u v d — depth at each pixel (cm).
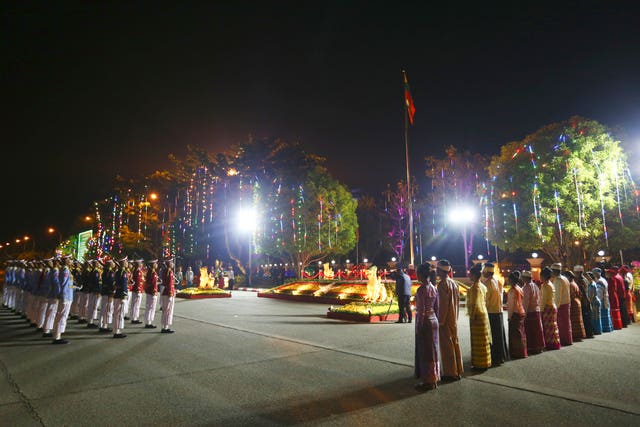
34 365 845
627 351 940
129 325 1419
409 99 2456
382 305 1633
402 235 4859
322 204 3753
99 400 627
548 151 2378
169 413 573
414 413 567
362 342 1059
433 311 693
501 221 2609
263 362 854
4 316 1708
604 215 2269
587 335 1109
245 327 1327
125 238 4350
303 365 827
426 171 3988
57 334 1089
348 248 3991
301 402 614
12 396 648
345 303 2044
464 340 1072
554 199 2316
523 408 580
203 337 1159
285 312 1756
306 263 4028
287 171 3781
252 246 4353
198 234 4228
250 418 555
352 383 705
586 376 732
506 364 820
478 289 788
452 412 569
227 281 3753
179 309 1916
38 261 1531
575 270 1171
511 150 2591
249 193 3816
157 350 985
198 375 759
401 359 873
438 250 4647
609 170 2266
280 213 3716
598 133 2319
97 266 1460
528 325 922
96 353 959
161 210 4512
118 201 4584
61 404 611
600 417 546
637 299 1589
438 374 685
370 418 552
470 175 3778
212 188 4003
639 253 2841
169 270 1295
